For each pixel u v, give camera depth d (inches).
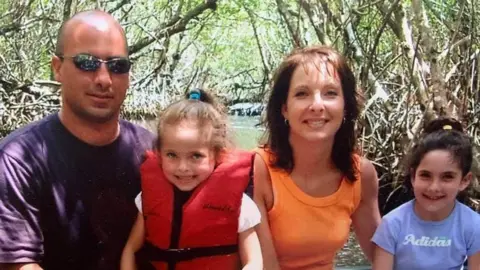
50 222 60.0
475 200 125.3
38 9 258.7
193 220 61.3
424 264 64.9
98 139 62.1
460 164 64.1
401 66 172.4
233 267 63.2
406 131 153.9
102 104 60.6
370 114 162.9
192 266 61.9
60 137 61.2
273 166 66.6
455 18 161.0
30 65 257.0
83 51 60.0
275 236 66.8
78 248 61.2
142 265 63.6
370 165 69.4
